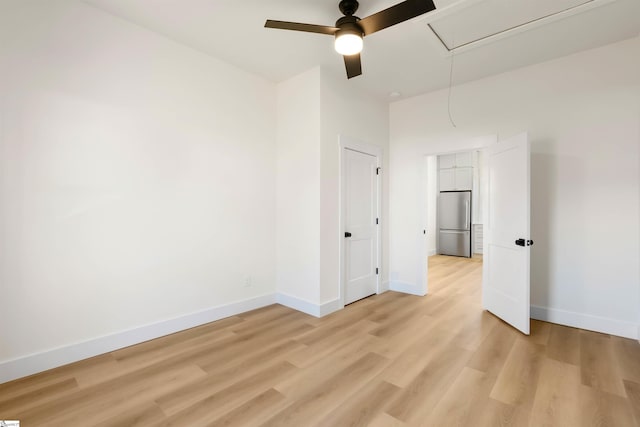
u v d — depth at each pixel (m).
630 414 1.70
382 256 4.25
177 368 2.20
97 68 2.37
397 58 3.05
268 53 3.00
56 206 2.20
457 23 2.47
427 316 3.27
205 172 3.04
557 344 2.58
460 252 7.39
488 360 2.31
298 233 3.48
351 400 1.83
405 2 1.79
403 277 4.27
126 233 2.53
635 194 2.72
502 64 3.19
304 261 3.42
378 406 1.77
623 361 2.29
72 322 2.27
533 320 3.17
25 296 2.08
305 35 2.68
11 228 2.03
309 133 3.36
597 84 2.87
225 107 3.20
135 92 2.56
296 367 2.21
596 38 2.70
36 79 2.11
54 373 2.11
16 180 2.04
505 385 1.98
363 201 3.93
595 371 2.15
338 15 2.41
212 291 3.11
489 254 3.41
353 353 2.43
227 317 3.23
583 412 1.72
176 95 2.82
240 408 1.76
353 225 3.76
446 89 3.83
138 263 2.60
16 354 2.04
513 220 2.96
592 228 2.90
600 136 2.86
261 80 3.54
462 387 1.96
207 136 3.05
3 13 1.99
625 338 2.71
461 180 7.48
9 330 2.02
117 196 2.48
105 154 2.41
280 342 2.63
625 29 2.56
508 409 1.74
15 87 2.03
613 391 1.91
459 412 1.72
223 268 3.20
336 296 3.48
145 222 2.63
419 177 4.11
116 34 2.45
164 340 2.66
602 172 2.86
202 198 3.02
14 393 1.88
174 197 2.82
